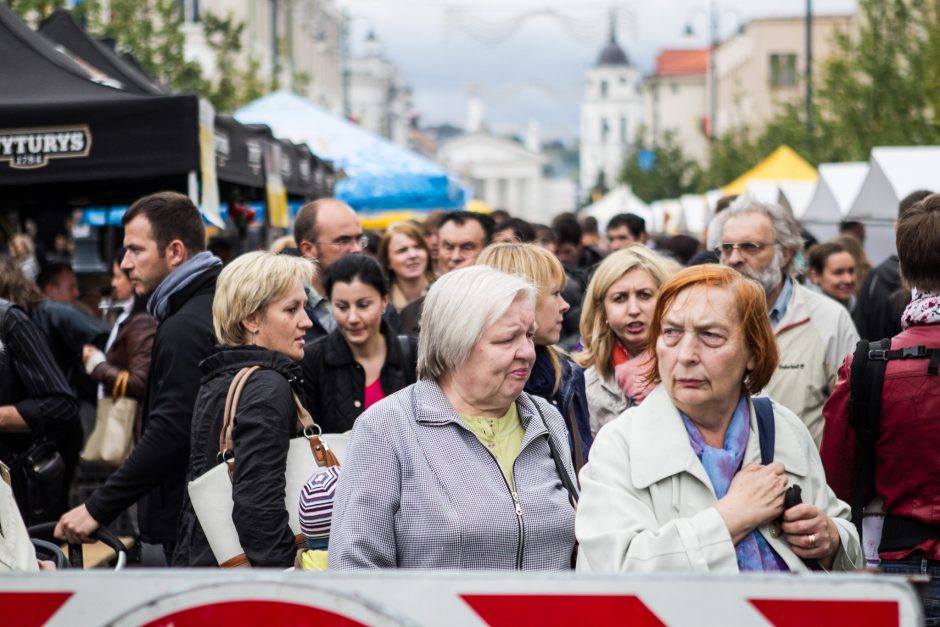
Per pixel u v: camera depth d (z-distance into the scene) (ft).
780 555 10.38
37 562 12.82
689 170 209.97
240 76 91.81
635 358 16.89
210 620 7.61
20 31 23.54
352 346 17.75
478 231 25.99
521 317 11.87
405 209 47.80
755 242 18.90
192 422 14.89
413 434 11.75
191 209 18.01
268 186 30.50
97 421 23.27
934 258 13.92
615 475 10.82
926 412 13.57
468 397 11.93
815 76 101.91
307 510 13.29
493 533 11.41
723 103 275.59
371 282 17.38
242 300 14.87
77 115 21.38
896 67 73.77
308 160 37.76
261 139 30.19
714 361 10.58
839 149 84.33
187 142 21.49
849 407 14.06
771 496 10.30
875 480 14.11
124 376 23.00
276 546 13.56
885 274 26.20
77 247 45.21
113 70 30.71
